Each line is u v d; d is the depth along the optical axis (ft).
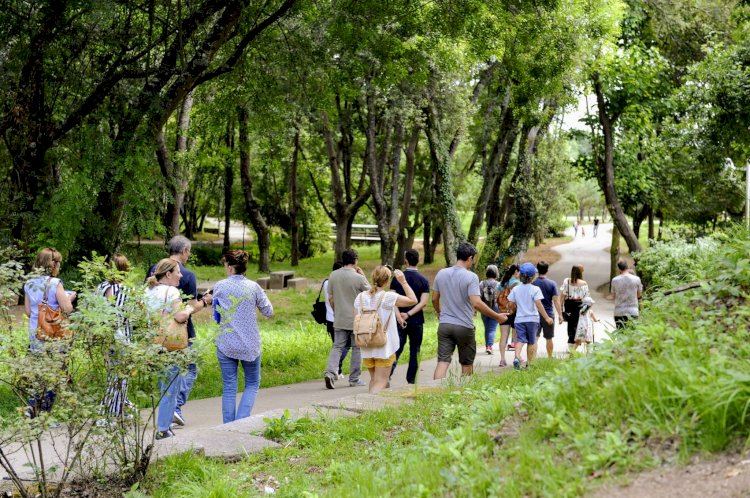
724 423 12.75
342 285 37.65
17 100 45.98
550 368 31.89
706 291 19.20
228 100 61.52
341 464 18.29
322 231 176.86
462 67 81.00
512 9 54.80
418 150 131.13
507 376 27.89
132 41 49.49
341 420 23.08
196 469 19.11
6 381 17.78
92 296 17.94
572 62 66.69
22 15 44.68
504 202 119.65
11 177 50.90
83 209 45.88
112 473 19.21
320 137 131.64
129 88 49.11
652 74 98.84
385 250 106.73
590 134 109.70
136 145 47.24
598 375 16.74
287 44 54.34
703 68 73.56
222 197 169.37
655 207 121.39
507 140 99.09
